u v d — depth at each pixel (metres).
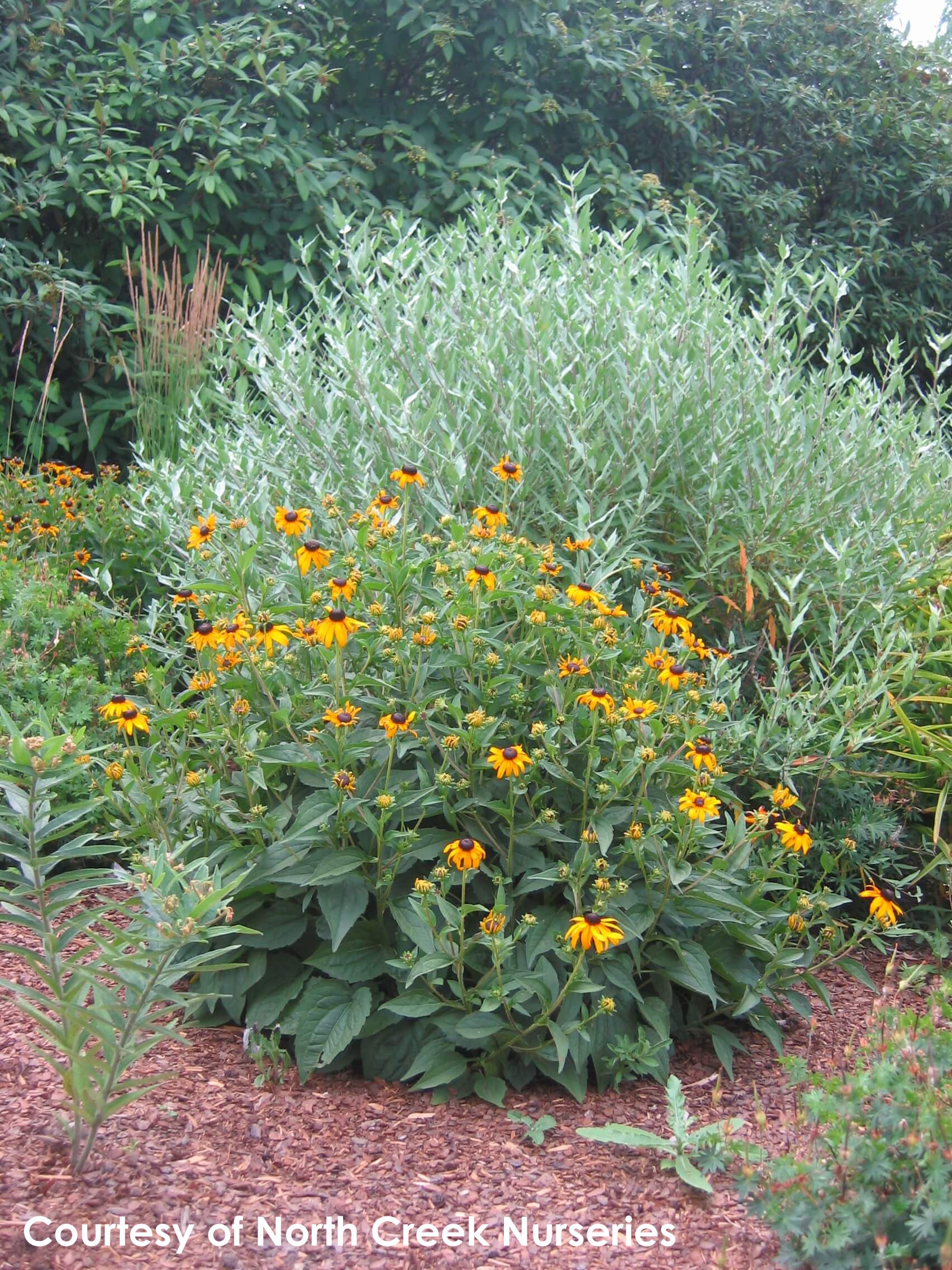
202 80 6.61
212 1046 2.69
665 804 2.89
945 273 8.85
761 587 4.03
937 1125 1.78
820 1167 1.90
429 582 3.07
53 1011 2.13
